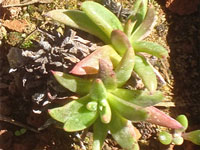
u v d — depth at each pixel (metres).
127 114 0.12
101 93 0.13
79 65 0.13
